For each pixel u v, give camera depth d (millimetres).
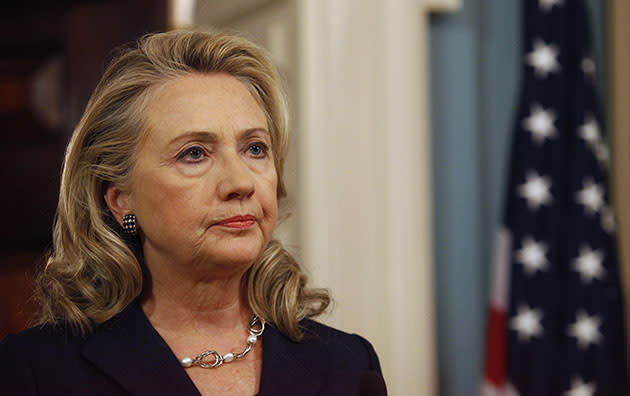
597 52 10844
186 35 3881
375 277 9219
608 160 10695
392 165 9195
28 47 8766
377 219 9242
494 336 9609
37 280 4074
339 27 9133
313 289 4375
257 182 3691
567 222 9766
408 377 9195
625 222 10570
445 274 9758
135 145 3713
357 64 9195
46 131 8750
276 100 4043
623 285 10477
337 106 9086
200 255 3607
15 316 8672
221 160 3625
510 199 9773
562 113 9859
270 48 9578
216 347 3842
